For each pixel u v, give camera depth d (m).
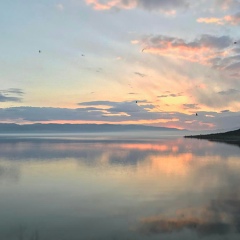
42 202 17.16
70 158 39.59
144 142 90.25
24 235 12.29
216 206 16.22
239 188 20.48
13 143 79.00
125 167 30.84
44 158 39.59
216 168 30.20
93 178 24.50
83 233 12.47
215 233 12.43
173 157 41.47
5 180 23.70
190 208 15.84
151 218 14.32
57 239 11.92
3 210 15.59
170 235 12.21
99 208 15.96
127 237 12.05
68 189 20.45
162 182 22.70
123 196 18.44
